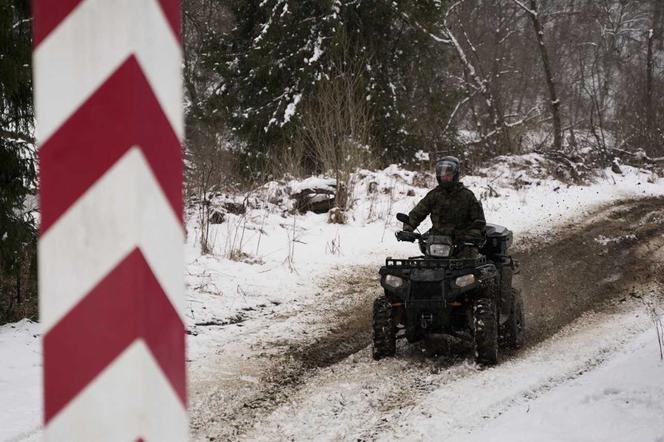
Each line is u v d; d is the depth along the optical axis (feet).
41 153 5.66
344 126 75.77
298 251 52.49
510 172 88.89
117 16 5.55
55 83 5.64
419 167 90.38
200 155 74.13
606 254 55.31
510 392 26.91
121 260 5.56
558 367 30.04
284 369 30.89
